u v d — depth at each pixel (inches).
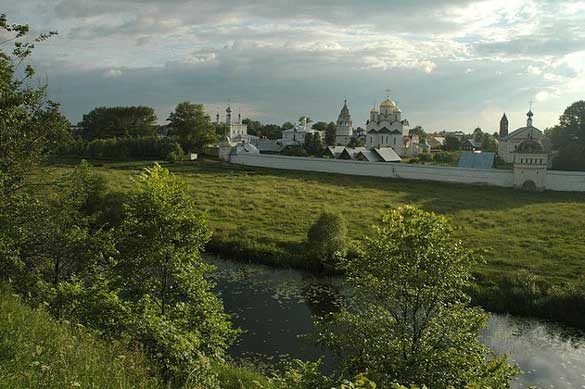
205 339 667.4
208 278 1423.5
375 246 652.1
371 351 611.2
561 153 3474.4
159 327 520.4
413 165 3164.4
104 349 438.3
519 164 2792.8
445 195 2566.4
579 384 898.1
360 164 3356.3
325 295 1310.3
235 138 5930.1
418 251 619.8
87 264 729.6
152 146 4151.1
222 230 1801.2
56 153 920.3
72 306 547.8
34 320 428.8
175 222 737.0
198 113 4918.8
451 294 629.0
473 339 606.2
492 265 1459.2
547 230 1822.1
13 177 754.2
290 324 1105.4
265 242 1697.8
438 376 564.7
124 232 749.3
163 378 458.0
